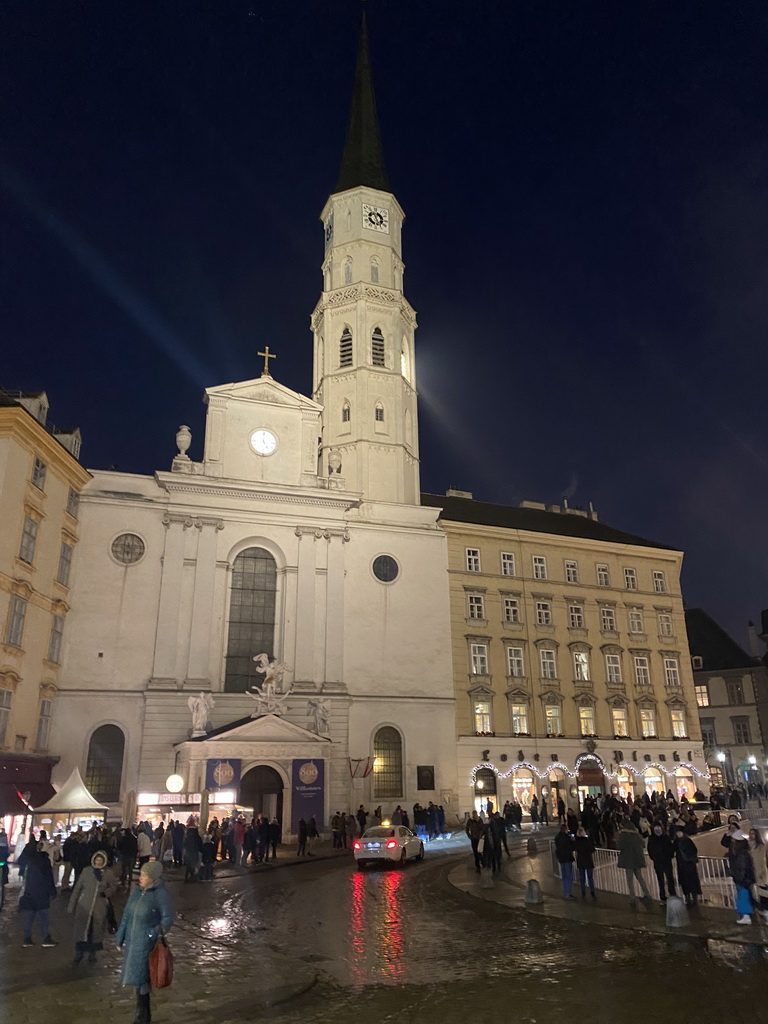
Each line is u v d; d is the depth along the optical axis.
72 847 22.30
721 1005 9.99
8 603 33.12
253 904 19.44
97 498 42.16
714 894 18.89
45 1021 9.73
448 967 12.45
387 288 59.34
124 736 39.25
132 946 9.12
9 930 16.14
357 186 62.28
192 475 44.06
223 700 41.31
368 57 72.38
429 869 27.02
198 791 36.69
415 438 57.84
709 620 76.50
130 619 41.09
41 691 36.56
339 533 47.03
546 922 16.25
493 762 47.19
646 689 54.72
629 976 11.59
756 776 67.69
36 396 37.97
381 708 45.22
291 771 38.88
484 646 49.81
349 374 56.44
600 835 28.94
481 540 52.25
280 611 44.81
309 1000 10.65
